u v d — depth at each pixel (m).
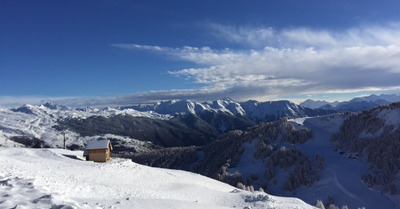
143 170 52.22
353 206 81.50
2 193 16.16
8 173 25.81
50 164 44.59
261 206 39.22
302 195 94.19
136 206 22.83
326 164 109.12
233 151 143.75
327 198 86.94
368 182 90.31
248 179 109.50
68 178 33.19
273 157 119.69
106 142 62.31
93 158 60.75
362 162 108.25
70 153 65.88
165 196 36.16
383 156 100.81
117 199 26.39
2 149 60.25
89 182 34.00
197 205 29.47
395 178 88.19
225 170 125.12
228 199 44.06
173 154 188.50
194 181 57.34
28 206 14.03
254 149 139.75
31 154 58.22
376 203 80.56
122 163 54.25
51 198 15.59
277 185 105.06
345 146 125.12
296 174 102.44
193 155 178.88
